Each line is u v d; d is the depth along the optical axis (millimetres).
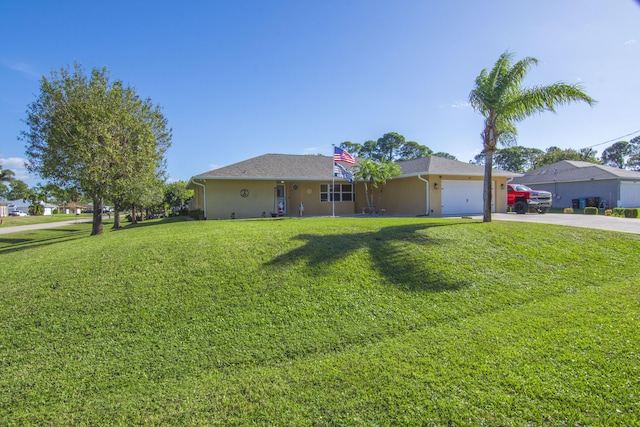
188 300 5004
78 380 3416
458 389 2963
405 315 4766
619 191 24562
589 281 6141
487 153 10500
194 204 28094
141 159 12656
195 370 3562
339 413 2736
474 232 8586
